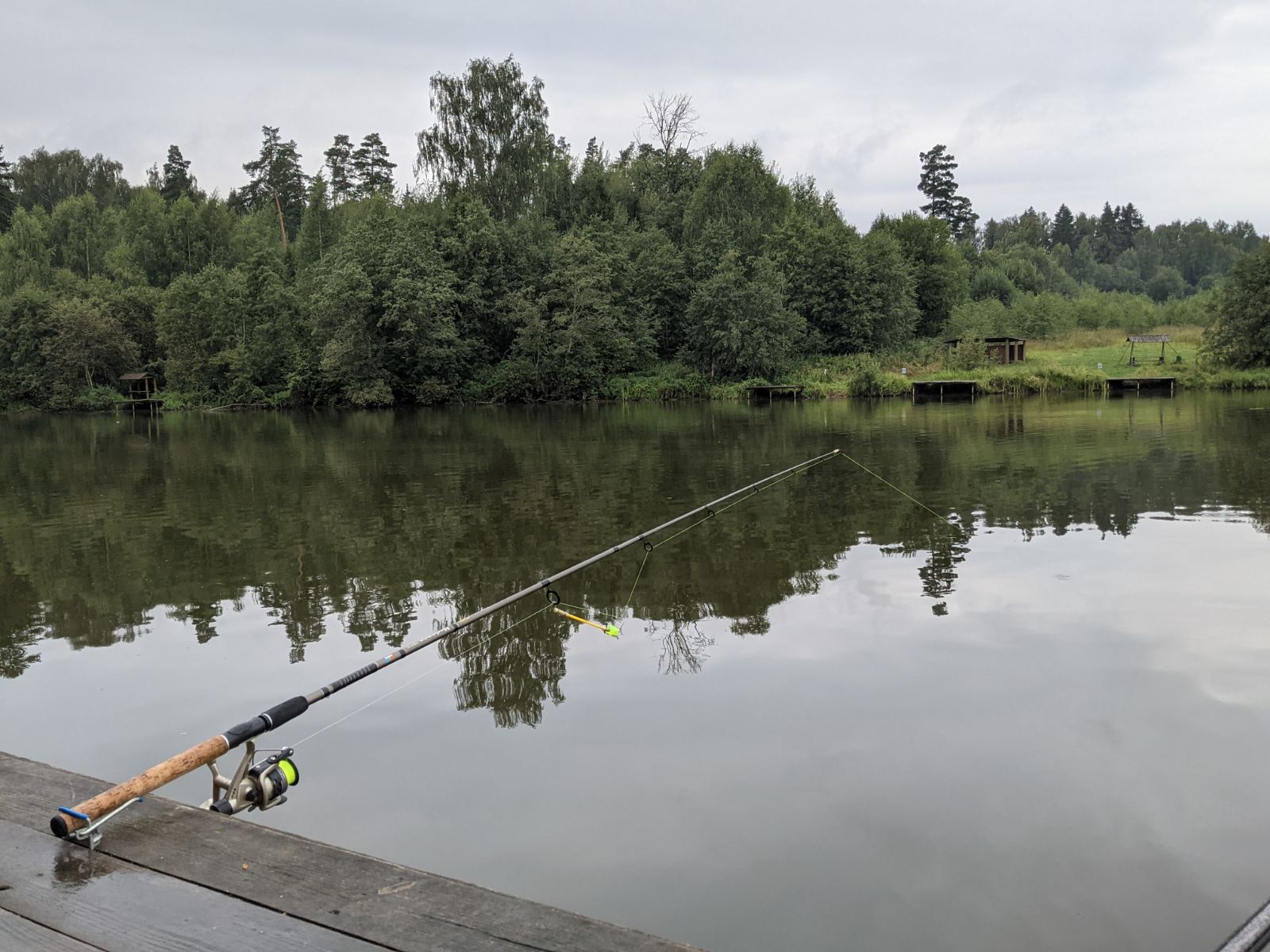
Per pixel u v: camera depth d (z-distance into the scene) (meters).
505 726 6.31
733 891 4.43
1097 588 9.09
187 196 78.62
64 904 2.53
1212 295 45.69
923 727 6.10
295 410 46.59
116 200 93.88
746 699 6.64
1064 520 12.41
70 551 12.07
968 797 5.21
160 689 7.19
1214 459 17.72
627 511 13.91
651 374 49.06
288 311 50.09
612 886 4.48
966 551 10.80
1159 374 41.81
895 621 8.29
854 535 11.85
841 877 4.51
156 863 2.73
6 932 2.40
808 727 6.14
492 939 2.33
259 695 7.04
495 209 53.66
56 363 51.31
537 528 12.76
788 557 10.77
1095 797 5.16
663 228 58.34
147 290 57.72
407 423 34.84
